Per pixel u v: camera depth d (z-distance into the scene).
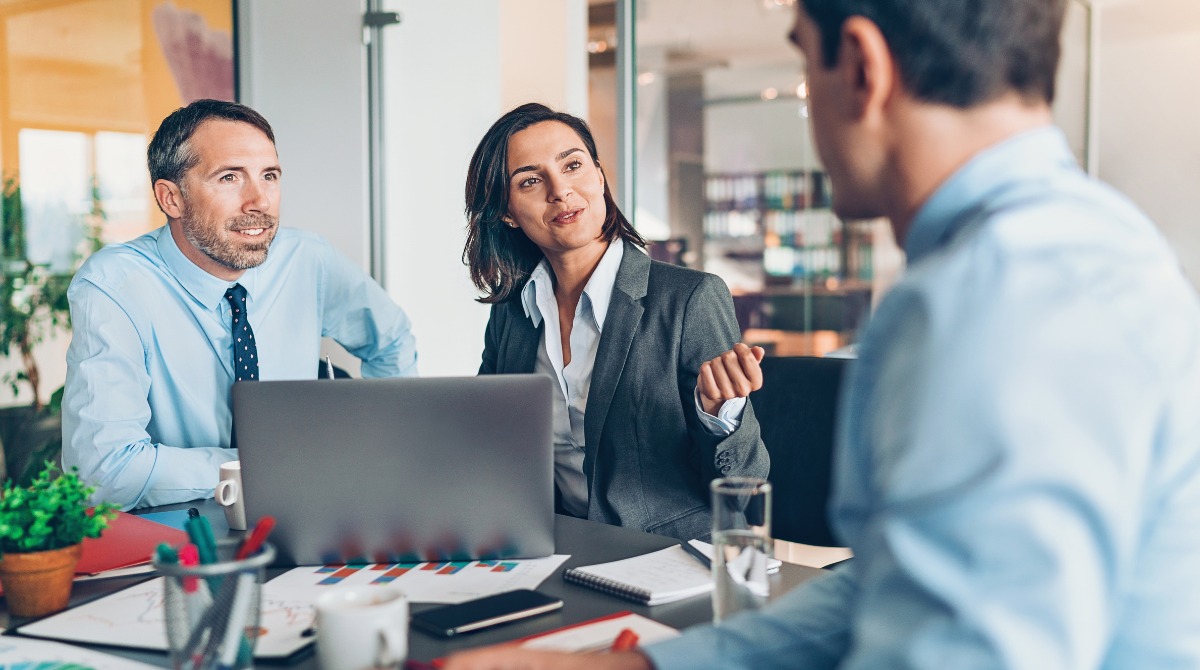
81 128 3.04
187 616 0.89
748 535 1.03
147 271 2.14
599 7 3.86
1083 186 0.64
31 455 2.97
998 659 0.49
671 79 5.70
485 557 1.36
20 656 1.04
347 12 3.31
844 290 5.51
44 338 2.98
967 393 0.53
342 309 2.54
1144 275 0.57
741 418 1.68
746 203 5.71
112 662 1.02
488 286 2.12
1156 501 0.57
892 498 0.54
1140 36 3.43
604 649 1.02
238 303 2.22
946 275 0.58
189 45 3.31
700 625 1.01
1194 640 0.59
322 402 1.31
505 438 1.33
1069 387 0.52
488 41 3.55
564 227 1.92
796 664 0.91
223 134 2.10
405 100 3.43
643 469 1.85
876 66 0.66
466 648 1.04
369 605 0.97
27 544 1.15
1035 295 0.55
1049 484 0.49
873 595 0.56
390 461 1.32
